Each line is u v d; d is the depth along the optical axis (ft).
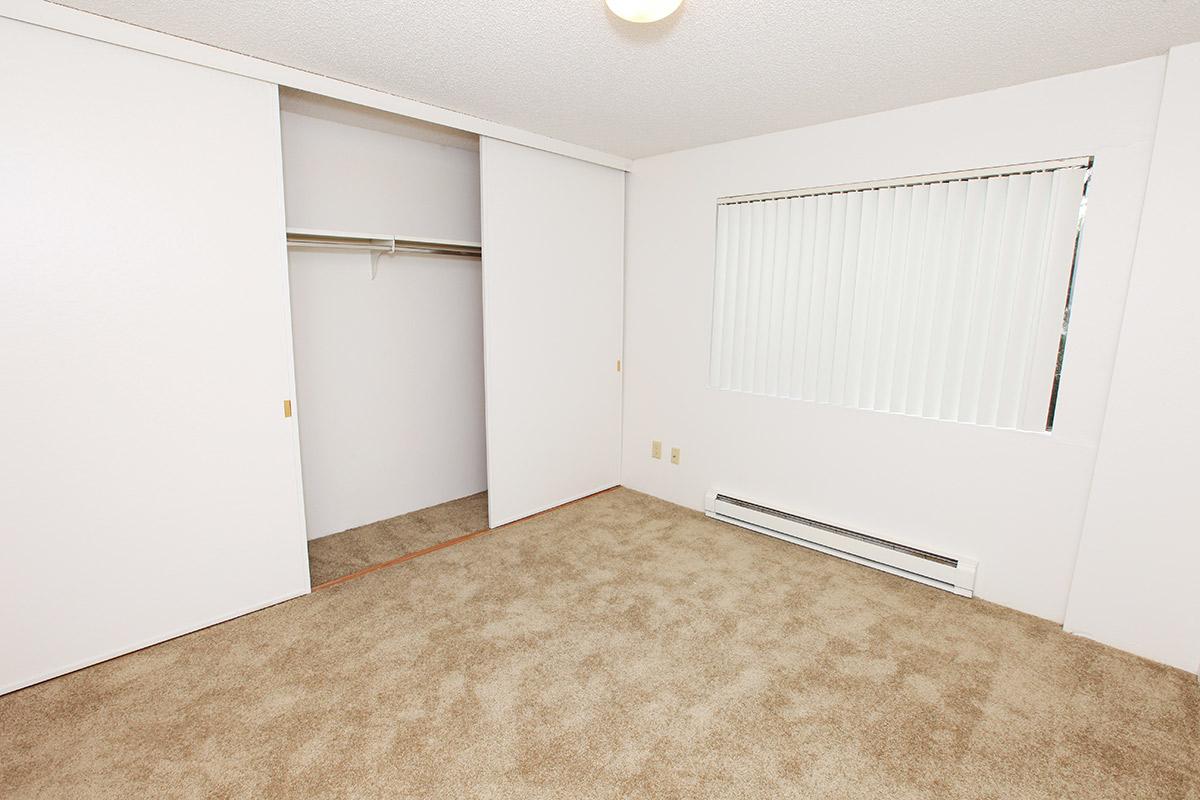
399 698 6.33
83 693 6.35
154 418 7.00
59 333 6.29
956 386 8.70
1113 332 7.24
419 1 5.71
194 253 7.11
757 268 10.83
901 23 5.97
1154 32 6.11
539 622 7.90
